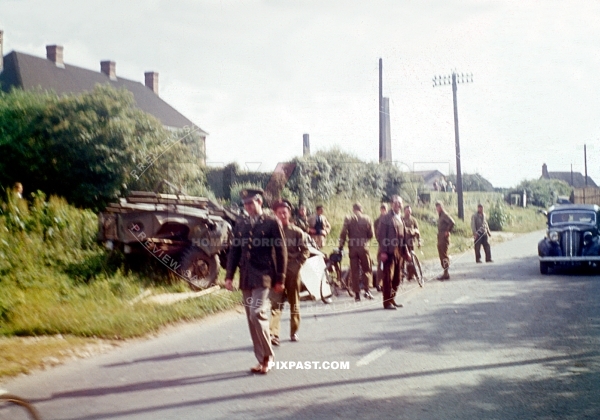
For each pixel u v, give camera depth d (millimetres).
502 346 7914
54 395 6082
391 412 5543
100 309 9766
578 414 5465
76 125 15641
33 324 8906
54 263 11812
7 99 16672
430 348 7805
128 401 5898
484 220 18312
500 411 5551
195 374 6789
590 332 8656
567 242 15297
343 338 8273
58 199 14609
